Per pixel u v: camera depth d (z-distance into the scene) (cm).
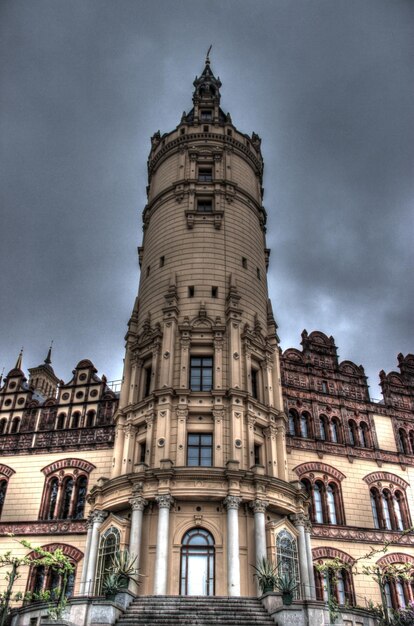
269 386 4097
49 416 4641
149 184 5581
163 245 4647
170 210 4847
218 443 3584
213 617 2564
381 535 4212
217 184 4922
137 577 3070
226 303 4228
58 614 2367
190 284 4297
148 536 3256
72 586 3809
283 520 3428
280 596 2672
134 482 3378
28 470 4369
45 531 4022
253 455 3631
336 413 4706
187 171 5047
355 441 4650
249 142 5494
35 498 4228
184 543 3225
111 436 4384
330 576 3881
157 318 4234
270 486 3469
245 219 4866
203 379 3928
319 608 2500
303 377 4781
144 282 4653
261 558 3148
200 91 6097
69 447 4409
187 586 3091
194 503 3347
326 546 4022
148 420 3725
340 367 4981
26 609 2727
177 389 3756
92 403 4609
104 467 4256
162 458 3500
